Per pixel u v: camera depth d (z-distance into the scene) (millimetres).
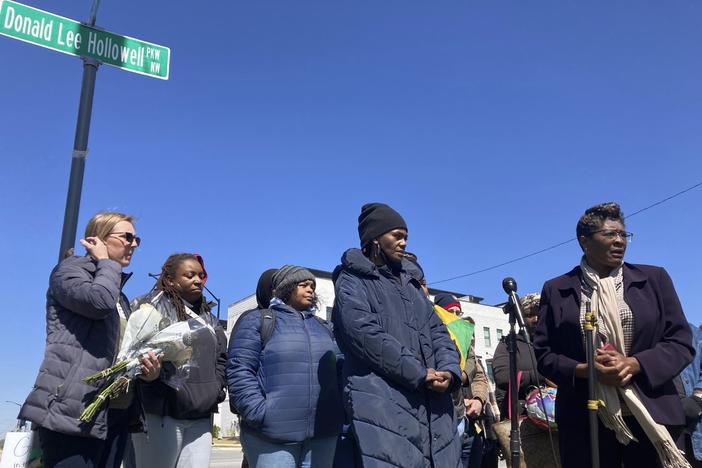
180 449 3646
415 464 2867
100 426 2914
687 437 4121
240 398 3463
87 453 2916
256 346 3633
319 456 3619
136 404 3262
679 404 3014
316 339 3766
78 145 4562
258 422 3420
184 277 3988
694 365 4246
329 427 3617
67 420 2822
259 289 4695
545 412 3920
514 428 3650
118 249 3348
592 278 3264
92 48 4777
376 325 3051
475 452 4641
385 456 2809
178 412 3576
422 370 2957
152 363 3152
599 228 3264
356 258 3289
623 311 3145
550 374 3275
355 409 2924
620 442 3074
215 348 3854
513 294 3814
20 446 3207
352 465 3281
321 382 3652
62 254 4332
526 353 4633
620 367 2947
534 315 4773
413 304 3338
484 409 4766
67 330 2982
